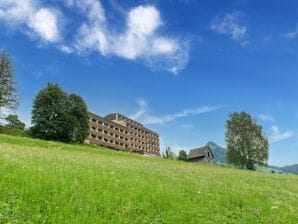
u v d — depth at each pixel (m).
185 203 13.59
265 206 15.56
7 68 116.12
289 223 12.77
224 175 40.69
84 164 26.64
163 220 10.95
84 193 12.09
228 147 138.88
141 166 37.78
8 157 21.56
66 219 9.18
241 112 141.00
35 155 30.19
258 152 135.88
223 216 12.74
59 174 15.03
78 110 137.00
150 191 14.59
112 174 20.41
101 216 10.12
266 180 38.81
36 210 9.68
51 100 128.62
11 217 8.92
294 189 29.30
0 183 11.27
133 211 11.21
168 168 42.09
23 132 130.75
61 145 70.19
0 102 116.06
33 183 11.91
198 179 27.83
